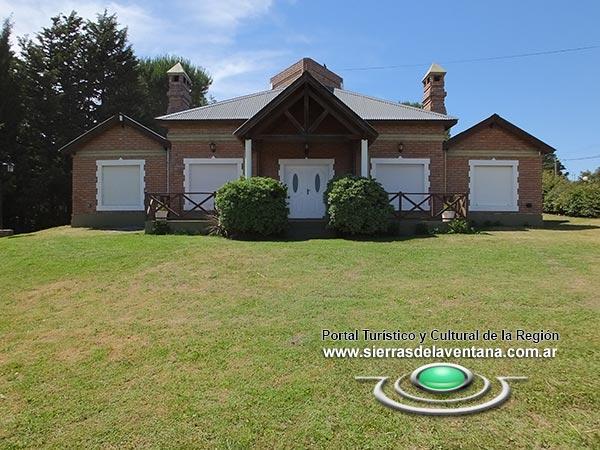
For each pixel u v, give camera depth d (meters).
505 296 7.03
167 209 14.93
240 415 4.14
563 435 3.68
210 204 17.38
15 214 28.70
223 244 11.66
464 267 9.04
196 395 4.50
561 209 27.03
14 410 4.44
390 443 3.69
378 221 13.20
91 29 34.06
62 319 6.83
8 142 27.23
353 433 3.83
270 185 13.28
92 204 18.17
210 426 4.01
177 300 7.41
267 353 5.32
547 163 59.72
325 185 17.30
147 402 4.44
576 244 11.71
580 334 5.51
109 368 5.18
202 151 17.62
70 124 31.12
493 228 16.59
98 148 18.20
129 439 3.92
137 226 17.58
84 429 4.09
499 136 17.95
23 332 6.41
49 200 29.91
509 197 17.92
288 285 8.01
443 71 20.20
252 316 6.55
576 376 4.54
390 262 9.55
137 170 18.08
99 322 6.62
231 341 5.70
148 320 6.59
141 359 5.35
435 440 3.69
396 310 6.56
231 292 7.71
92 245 11.62
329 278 8.39
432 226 14.31
